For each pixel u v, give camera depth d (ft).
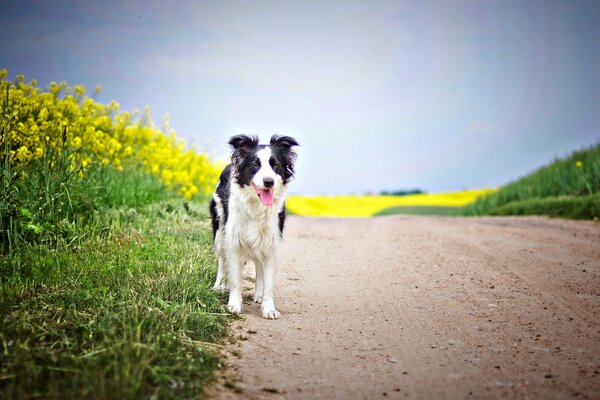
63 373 12.02
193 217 35.40
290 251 31.22
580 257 28.76
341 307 19.90
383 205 124.57
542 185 63.62
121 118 37.96
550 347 15.99
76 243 23.45
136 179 36.76
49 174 25.26
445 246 32.91
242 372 13.61
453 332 17.29
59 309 15.23
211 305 17.85
